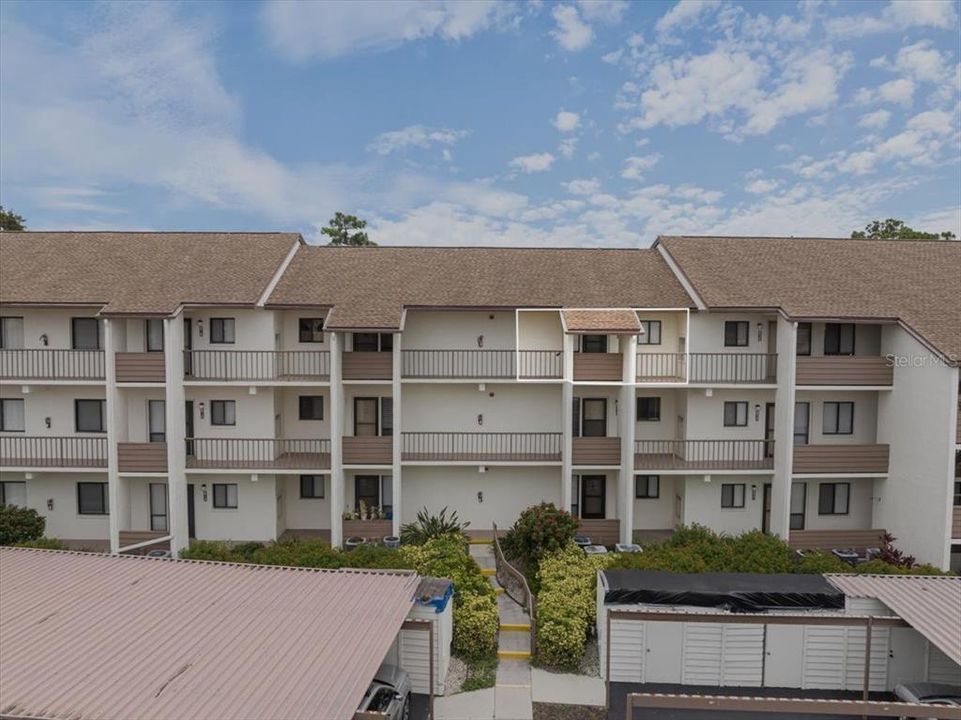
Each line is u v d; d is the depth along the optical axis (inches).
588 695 502.3
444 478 851.4
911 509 725.9
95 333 792.9
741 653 516.1
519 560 743.1
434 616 500.4
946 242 986.1
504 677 526.9
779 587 515.8
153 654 367.2
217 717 307.3
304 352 807.7
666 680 520.1
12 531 710.5
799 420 811.4
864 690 483.2
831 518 818.2
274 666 359.6
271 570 516.7
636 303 799.7
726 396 812.6
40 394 798.5
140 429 781.3
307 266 887.1
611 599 516.7
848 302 773.9
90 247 888.9
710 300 773.9
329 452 829.8
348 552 673.0
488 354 829.8
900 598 492.7
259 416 803.4
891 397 762.8
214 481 807.1
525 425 852.0
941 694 467.2
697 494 816.3
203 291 766.5
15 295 748.6
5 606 431.5
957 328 716.7
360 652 381.1
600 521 785.6
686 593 507.8
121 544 743.1
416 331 838.5
